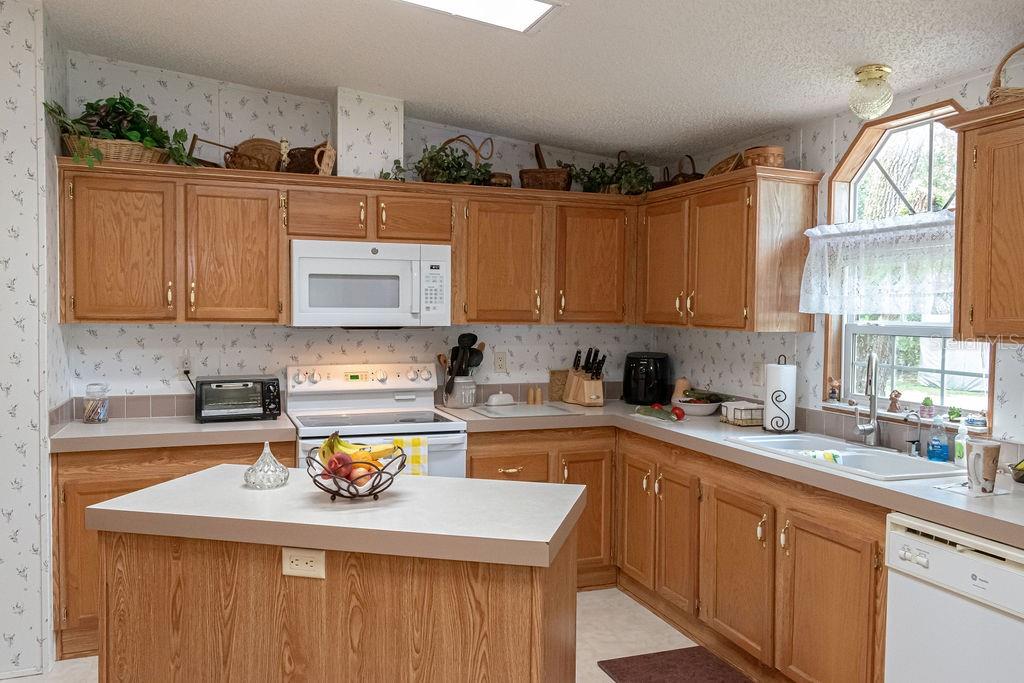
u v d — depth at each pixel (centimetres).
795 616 283
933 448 291
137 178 351
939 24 250
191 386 395
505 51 313
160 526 200
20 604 317
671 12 260
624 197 438
